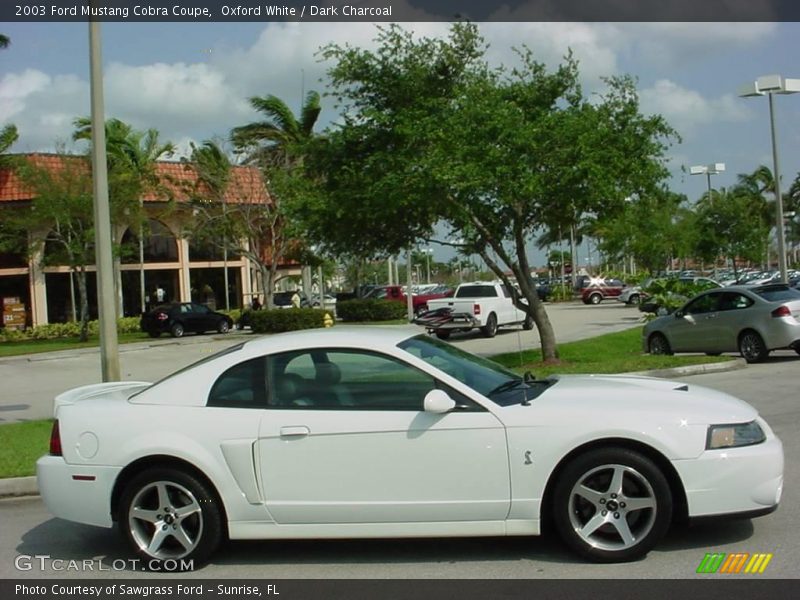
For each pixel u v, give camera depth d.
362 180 17.11
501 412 5.66
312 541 6.48
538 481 5.56
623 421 5.53
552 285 64.94
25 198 38.78
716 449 5.50
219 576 5.80
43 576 6.01
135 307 46.75
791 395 12.44
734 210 44.47
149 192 40.78
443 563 5.80
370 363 5.96
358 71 17.17
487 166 15.33
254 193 37.91
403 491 5.68
